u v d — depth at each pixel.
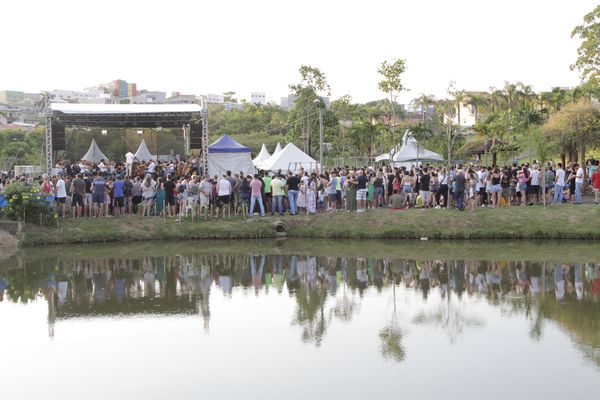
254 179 26.00
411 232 23.86
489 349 11.29
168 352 11.52
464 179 24.72
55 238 23.83
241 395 9.45
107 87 154.00
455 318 13.33
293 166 34.06
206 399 9.34
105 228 24.67
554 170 27.52
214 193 26.45
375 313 13.89
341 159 54.00
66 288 16.70
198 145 37.62
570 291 15.35
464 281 16.78
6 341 12.32
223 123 91.56
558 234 22.91
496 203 26.00
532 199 26.22
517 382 9.70
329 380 9.98
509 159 48.62
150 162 34.28
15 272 18.83
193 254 21.62
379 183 26.98
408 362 10.73
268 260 20.41
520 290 15.64
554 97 54.59
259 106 102.56
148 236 24.59
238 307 14.63
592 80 35.59
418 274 17.80
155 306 14.80
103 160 37.88
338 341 11.98
